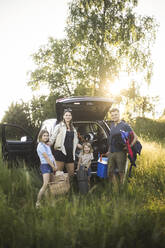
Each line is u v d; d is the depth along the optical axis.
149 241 2.13
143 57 13.55
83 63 14.95
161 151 6.51
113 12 14.05
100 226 2.25
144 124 13.69
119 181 4.02
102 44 13.88
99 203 2.88
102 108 5.08
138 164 5.36
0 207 2.55
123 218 2.36
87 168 4.14
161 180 4.24
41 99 15.88
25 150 5.00
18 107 15.24
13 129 14.38
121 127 3.88
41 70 16.53
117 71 13.45
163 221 2.41
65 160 3.87
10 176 4.20
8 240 2.11
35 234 2.11
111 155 3.99
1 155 5.33
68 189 3.52
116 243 2.03
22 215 2.49
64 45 16.00
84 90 15.14
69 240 2.06
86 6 13.59
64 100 4.41
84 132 5.75
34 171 4.55
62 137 3.77
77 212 2.67
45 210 2.68
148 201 3.15
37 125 15.31
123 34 13.62
